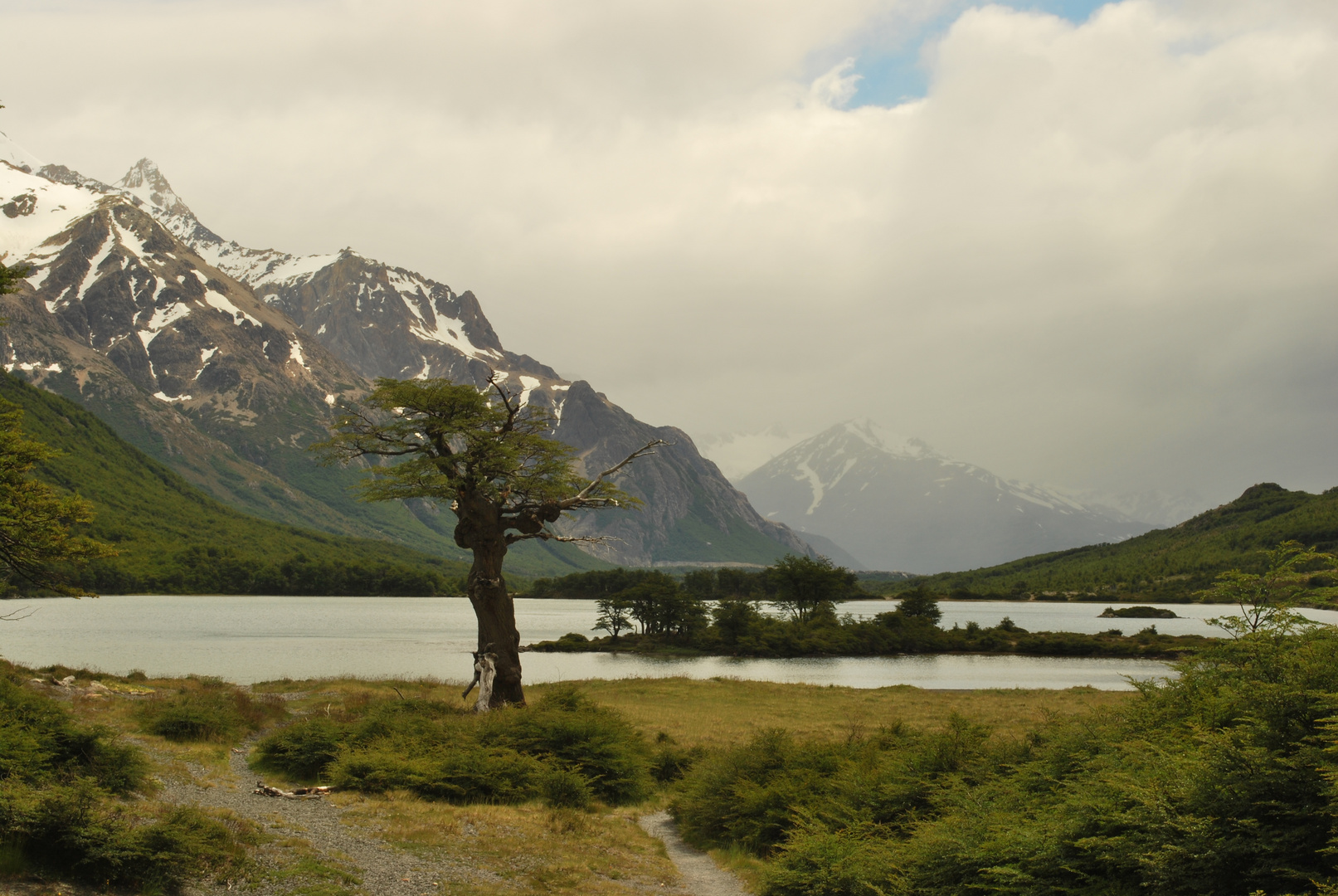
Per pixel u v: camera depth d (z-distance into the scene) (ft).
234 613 495.82
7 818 40.81
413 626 437.58
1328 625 48.83
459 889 47.39
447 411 122.72
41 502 94.79
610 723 90.22
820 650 352.28
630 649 359.25
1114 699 169.58
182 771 72.43
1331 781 32.24
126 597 619.26
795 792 62.69
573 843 61.26
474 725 90.48
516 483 122.83
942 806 54.65
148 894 40.22
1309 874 30.14
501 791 73.97
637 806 81.97
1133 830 36.88
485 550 123.95
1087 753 51.85
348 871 48.21
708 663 310.86
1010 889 39.09
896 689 192.65
